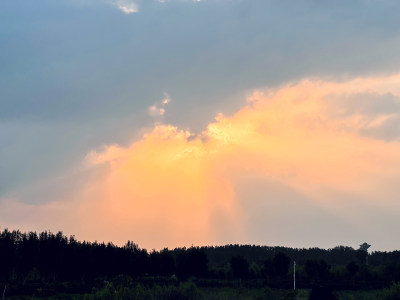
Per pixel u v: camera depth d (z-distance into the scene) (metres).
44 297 44.66
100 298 37.84
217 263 119.88
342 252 132.38
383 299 42.53
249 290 59.56
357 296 53.00
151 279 66.38
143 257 76.75
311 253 133.88
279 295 57.09
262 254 132.75
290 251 136.25
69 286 53.53
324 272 76.94
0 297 43.47
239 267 76.69
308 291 59.19
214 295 45.81
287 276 80.88
